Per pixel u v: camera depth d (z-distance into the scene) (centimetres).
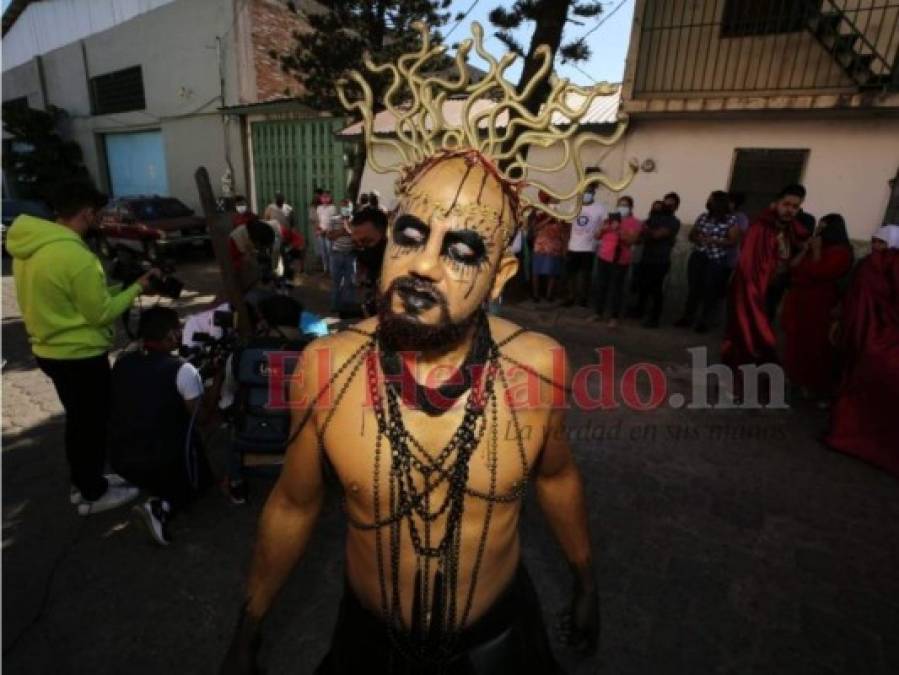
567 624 153
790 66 686
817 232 463
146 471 268
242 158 1202
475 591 117
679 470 362
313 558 277
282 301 315
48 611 240
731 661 223
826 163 657
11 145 1684
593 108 844
